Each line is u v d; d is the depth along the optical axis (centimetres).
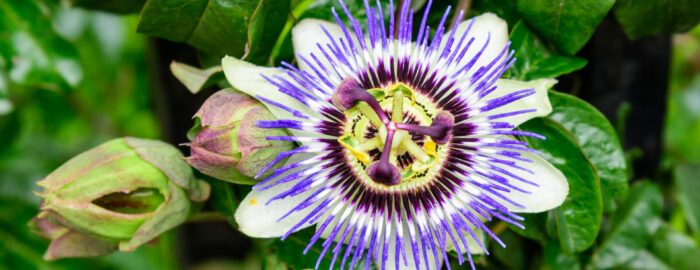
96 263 51
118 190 37
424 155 38
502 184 37
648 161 46
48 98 56
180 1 39
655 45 44
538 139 39
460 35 37
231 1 39
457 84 37
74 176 37
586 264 43
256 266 56
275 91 36
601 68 43
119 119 61
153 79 46
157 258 56
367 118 39
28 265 50
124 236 37
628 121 45
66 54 43
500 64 37
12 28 43
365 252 38
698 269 46
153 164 37
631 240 44
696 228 47
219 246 51
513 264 43
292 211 36
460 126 37
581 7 39
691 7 40
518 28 39
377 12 40
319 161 37
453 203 37
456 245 36
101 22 56
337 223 37
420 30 37
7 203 51
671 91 68
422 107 38
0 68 44
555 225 39
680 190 47
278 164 37
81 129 60
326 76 37
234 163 36
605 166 39
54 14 52
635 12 40
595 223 39
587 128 39
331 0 40
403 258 36
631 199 44
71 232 38
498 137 37
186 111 45
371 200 37
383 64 38
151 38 44
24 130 57
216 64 40
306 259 39
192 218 39
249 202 36
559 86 43
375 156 39
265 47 39
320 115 37
